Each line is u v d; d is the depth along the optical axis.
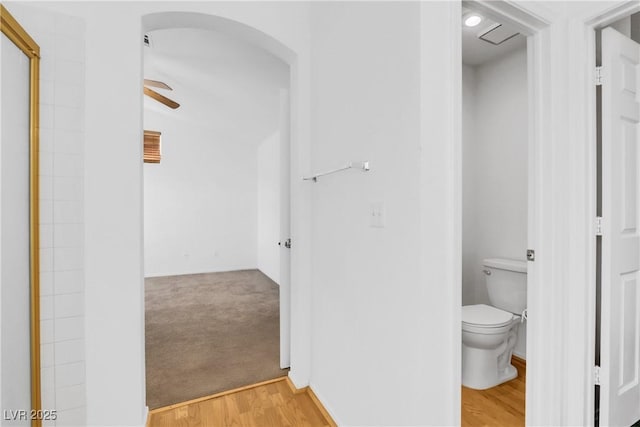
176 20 1.71
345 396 1.55
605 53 1.40
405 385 1.14
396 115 1.18
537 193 1.43
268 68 2.99
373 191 1.32
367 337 1.37
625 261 1.47
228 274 5.69
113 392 1.49
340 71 1.60
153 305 3.73
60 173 1.40
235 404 1.80
